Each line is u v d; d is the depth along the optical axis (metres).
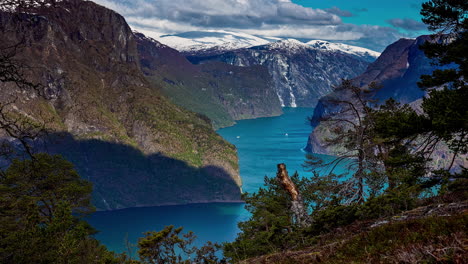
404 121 13.67
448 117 11.93
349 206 13.74
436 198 12.31
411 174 14.62
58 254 14.34
